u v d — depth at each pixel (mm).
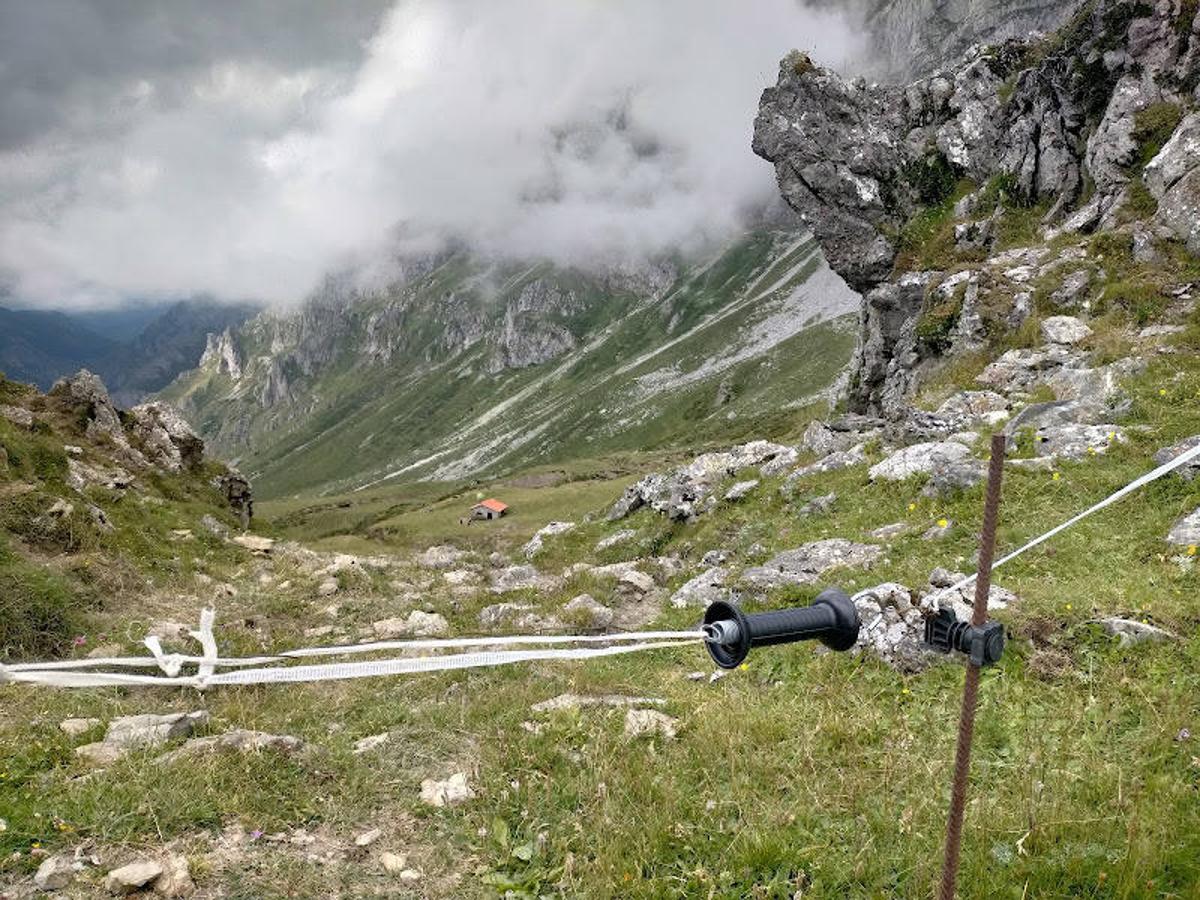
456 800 7535
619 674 11531
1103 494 14516
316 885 6227
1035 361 24125
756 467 25094
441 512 149500
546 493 148500
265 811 7176
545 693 10500
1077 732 7734
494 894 6234
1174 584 10688
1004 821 6359
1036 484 15617
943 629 3488
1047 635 9648
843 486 20031
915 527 15641
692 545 21750
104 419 30469
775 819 6758
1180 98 32406
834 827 6695
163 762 7809
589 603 16969
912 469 18781
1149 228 28297
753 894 6008
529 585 20000
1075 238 32375
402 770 8195
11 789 7477
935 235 41344
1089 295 27656
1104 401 18766
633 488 29125
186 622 16453
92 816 6773
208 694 11227
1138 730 7562
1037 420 18844
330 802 7484
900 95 46594
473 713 9773
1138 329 24453
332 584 20391
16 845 6379
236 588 20875
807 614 3098
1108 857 5785
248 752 8102
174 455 32156
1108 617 9648
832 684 9773
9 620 13695
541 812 7227
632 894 6117
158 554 21422
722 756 8156
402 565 25688
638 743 8555
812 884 5984
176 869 6141
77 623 14734
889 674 9773
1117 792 6547
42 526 18719
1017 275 31078
